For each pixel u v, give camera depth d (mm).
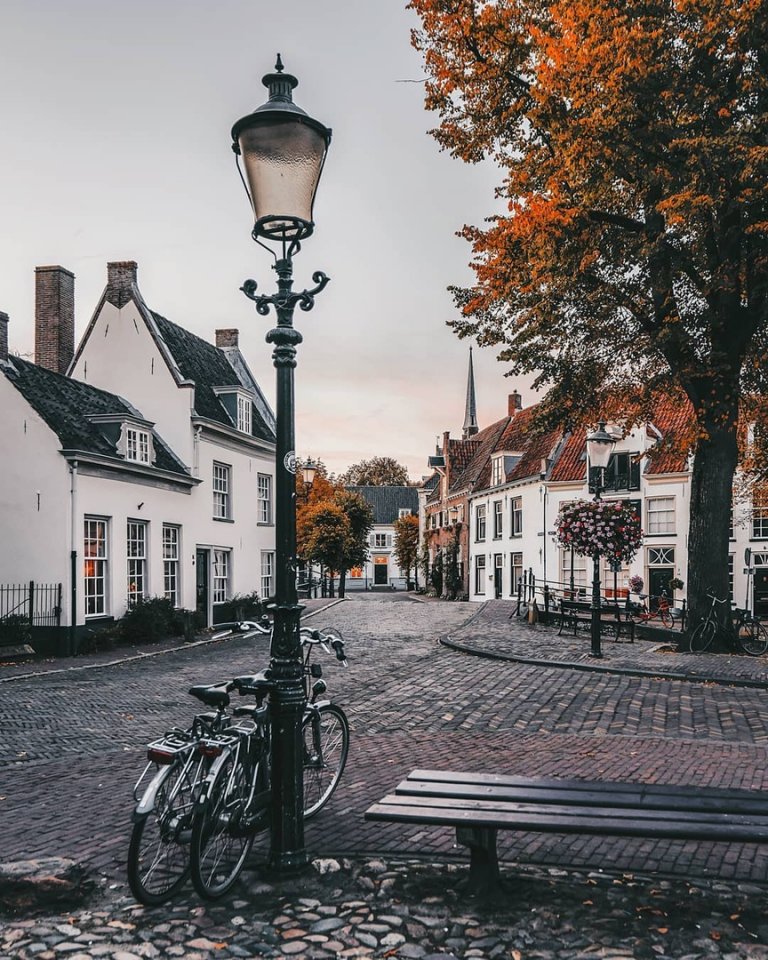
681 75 13477
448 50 15594
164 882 4445
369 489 85312
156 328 24672
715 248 15453
